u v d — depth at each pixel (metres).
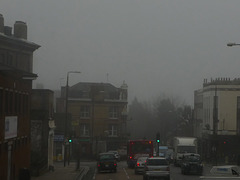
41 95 48.84
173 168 56.56
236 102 83.69
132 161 53.19
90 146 94.50
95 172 48.38
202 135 92.31
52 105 51.81
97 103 96.88
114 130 96.94
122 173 46.38
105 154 48.06
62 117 81.56
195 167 43.06
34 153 44.62
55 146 75.12
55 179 37.44
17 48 49.12
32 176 40.16
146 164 33.88
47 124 46.44
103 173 46.59
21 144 36.12
